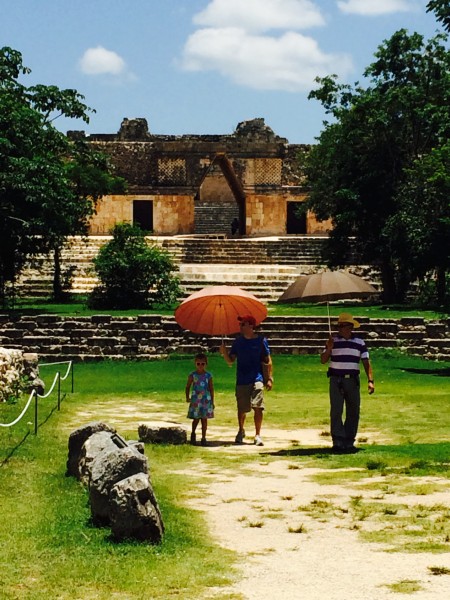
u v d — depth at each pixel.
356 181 41.06
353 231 43.28
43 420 15.27
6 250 34.03
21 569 7.00
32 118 33.34
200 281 42.72
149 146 60.62
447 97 39.91
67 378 24.19
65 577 6.79
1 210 32.03
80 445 10.55
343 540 7.92
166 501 9.30
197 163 61.00
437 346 29.78
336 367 13.25
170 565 7.07
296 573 6.94
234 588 6.59
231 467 11.75
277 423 16.61
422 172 30.25
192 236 56.94
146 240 39.19
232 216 72.62
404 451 12.70
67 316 30.50
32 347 29.45
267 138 65.94
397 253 35.69
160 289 37.53
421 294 41.97
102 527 8.12
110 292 36.78
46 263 46.00
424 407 18.12
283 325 30.47
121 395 20.66
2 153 32.09
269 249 52.19
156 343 29.66
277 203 62.03
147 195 60.44
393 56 40.97
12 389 17.39
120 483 7.80
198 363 14.25
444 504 9.23
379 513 8.93
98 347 29.47
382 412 17.48
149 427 13.92
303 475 11.10
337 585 6.64
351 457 12.30
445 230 25.92
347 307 38.12
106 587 6.61
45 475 10.58
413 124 40.28
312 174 48.72
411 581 6.70
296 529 8.28
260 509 9.16
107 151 60.38
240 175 61.91
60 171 33.09
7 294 39.94
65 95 36.72
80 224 41.09
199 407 14.17
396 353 29.56
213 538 8.02
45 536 7.89
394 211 40.50
